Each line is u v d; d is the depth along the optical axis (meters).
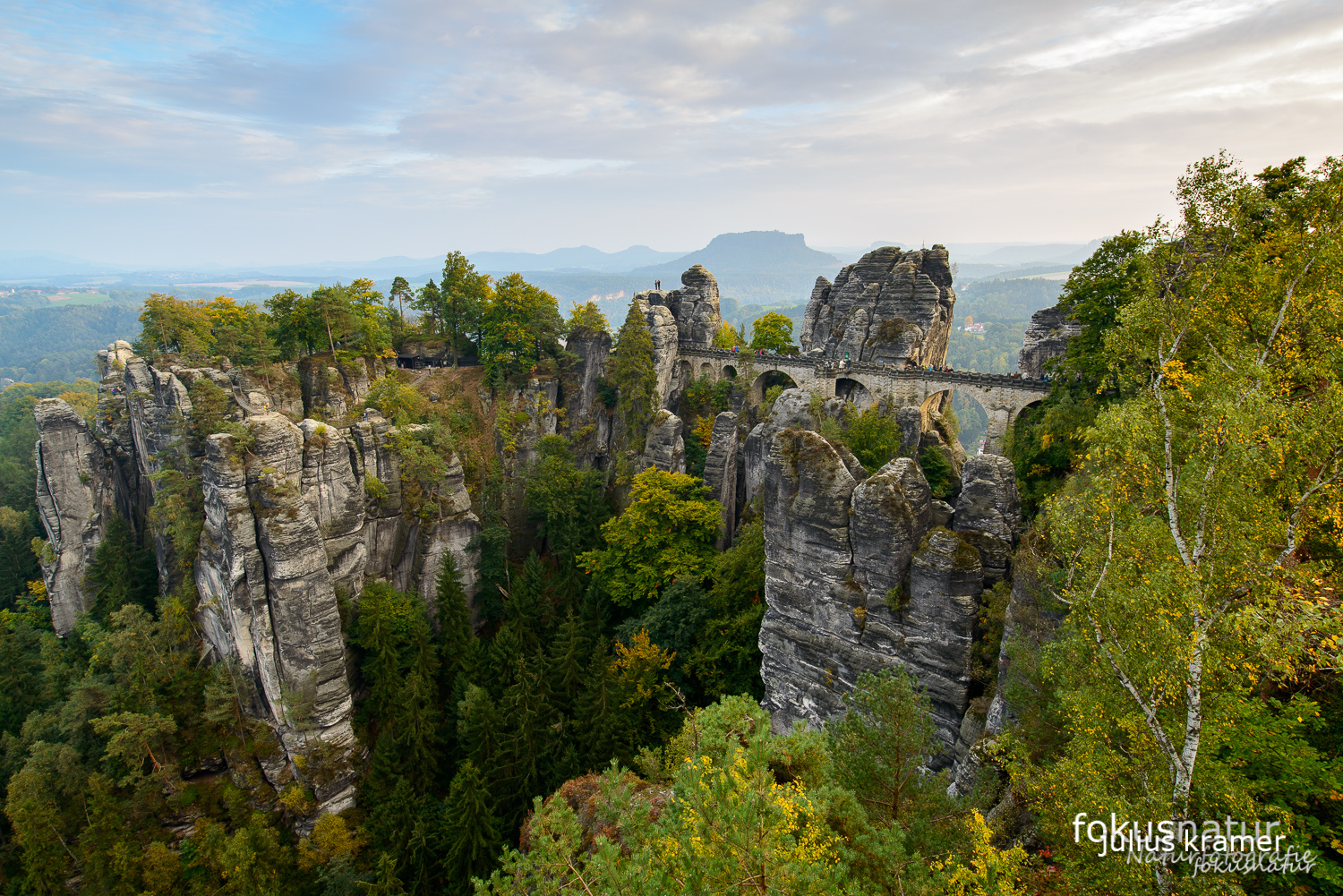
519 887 26.86
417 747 54.03
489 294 95.94
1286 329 24.47
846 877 19.09
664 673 58.38
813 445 47.12
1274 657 17.42
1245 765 19.92
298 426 64.62
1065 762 20.84
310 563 57.81
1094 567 23.44
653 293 105.25
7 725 66.88
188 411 70.50
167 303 82.75
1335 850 18.11
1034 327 79.94
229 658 60.41
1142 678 19.25
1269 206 27.28
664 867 20.45
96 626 65.94
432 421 76.25
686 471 86.19
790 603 48.75
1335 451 19.64
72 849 54.31
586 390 91.75
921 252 95.75
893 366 84.00
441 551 73.00
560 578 74.12
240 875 47.91
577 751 52.28
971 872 18.84
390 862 45.91
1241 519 19.66
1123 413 22.97
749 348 102.69
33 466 127.44
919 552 42.56
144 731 55.94
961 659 41.03
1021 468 56.69
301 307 84.06
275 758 58.78
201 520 65.31
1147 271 26.23
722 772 20.20
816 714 47.97
